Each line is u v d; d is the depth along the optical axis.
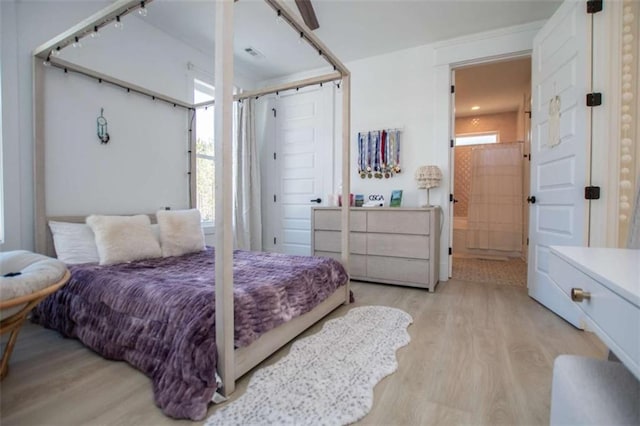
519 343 1.97
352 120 4.13
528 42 3.24
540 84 2.84
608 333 0.52
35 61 2.31
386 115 3.93
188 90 3.63
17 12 2.27
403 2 2.90
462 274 3.96
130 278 1.93
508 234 5.27
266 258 2.64
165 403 1.33
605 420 0.58
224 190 1.41
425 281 3.17
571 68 2.36
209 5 2.92
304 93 4.46
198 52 3.74
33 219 2.37
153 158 3.25
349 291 2.78
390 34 3.47
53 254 2.40
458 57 3.54
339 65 2.52
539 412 1.32
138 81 3.10
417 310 2.60
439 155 3.65
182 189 3.57
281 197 4.66
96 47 2.76
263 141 4.77
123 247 2.41
